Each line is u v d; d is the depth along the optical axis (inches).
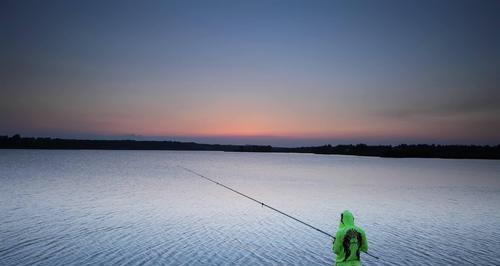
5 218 1048.2
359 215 1199.6
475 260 698.8
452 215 1213.7
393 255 724.0
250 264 649.6
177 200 1467.8
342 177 3021.7
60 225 958.4
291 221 1055.6
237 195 1688.0
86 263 644.7
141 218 1068.5
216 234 874.8
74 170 3169.3
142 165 4421.8
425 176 3196.4
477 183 2502.5
